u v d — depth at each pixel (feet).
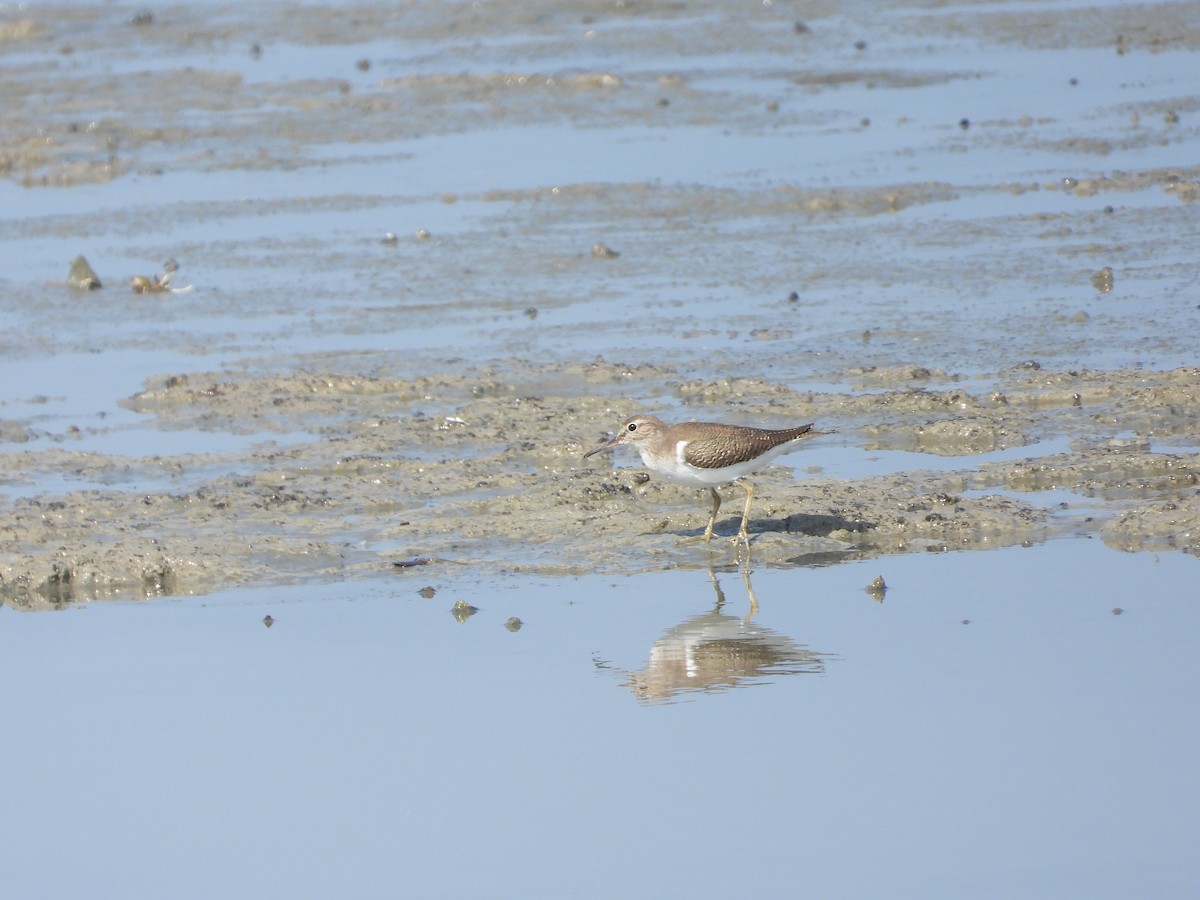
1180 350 53.26
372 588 39.40
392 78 105.70
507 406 51.55
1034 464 44.47
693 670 34.32
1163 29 108.99
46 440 51.21
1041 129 87.25
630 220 74.33
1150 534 39.93
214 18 126.11
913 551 40.34
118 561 40.70
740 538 40.98
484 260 69.41
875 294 62.08
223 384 55.42
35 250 74.69
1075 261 64.39
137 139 95.04
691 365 55.01
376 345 59.11
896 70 102.73
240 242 74.13
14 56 119.44
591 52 110.52
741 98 97.86
